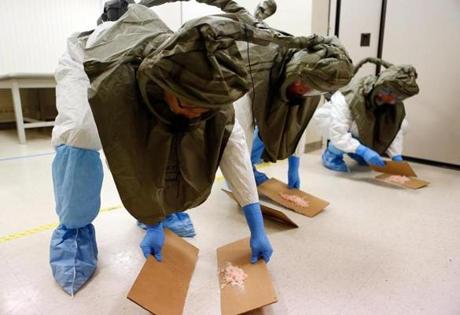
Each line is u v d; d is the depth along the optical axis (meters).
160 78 0.59
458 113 2.23
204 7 3.12
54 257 1.00
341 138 1.97
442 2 2.17
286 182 1.96
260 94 1.23
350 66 1.09
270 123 1.32
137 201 0.81
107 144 0.72
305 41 1.06
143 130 0.74
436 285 0.98
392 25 2.39
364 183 1.96
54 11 3.83
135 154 0.75
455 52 2.17
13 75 2.82
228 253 1.09
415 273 1.05
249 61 1.10
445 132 2.30
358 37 2.54
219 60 0.58
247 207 0.99
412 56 2.35
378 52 2.48
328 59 1.06
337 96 2.05
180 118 0.73
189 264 1.05
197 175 0.88
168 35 0.77
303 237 1.29
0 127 3.95
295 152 1.64
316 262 1.11
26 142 3.09
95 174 0.92
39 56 3.82
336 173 2.16
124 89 0.70
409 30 2.33
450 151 2.30
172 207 0.92
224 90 0.58
